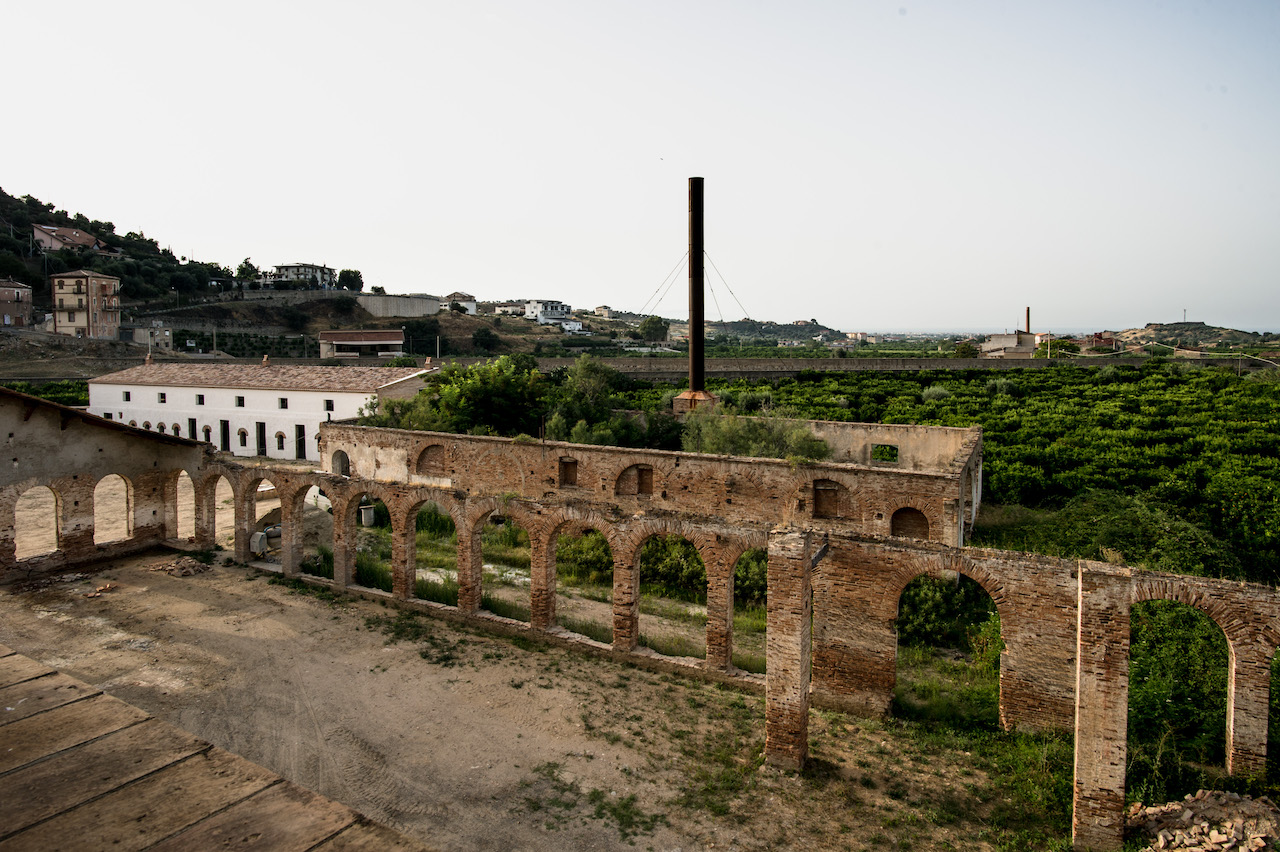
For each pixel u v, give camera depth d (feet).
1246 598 49.37
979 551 58.90
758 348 507.71
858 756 56.54
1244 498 119.03
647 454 106.73
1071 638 55.88
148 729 20.12
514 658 73.56
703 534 68.13
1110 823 45.42
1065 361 352.69
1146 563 90.43
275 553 105.91
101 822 16.10
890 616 62.08
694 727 60.80
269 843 15.70
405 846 16.06
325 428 141.79
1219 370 292.40
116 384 214.69
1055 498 133.59
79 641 75.00
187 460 105.70
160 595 88.48
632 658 72.59
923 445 126.11
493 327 553.23
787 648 54.08
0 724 19.72
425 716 61.98
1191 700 56.80
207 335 390.83
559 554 105.50
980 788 52.29
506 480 120.26
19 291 355.36
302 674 69.31
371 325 492.95
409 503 84.79
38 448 93.56
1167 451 157.48
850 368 311.47
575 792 51.78
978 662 70.28
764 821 48.73
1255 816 43.65
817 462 95.96
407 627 80.89
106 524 126.72
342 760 55.31
